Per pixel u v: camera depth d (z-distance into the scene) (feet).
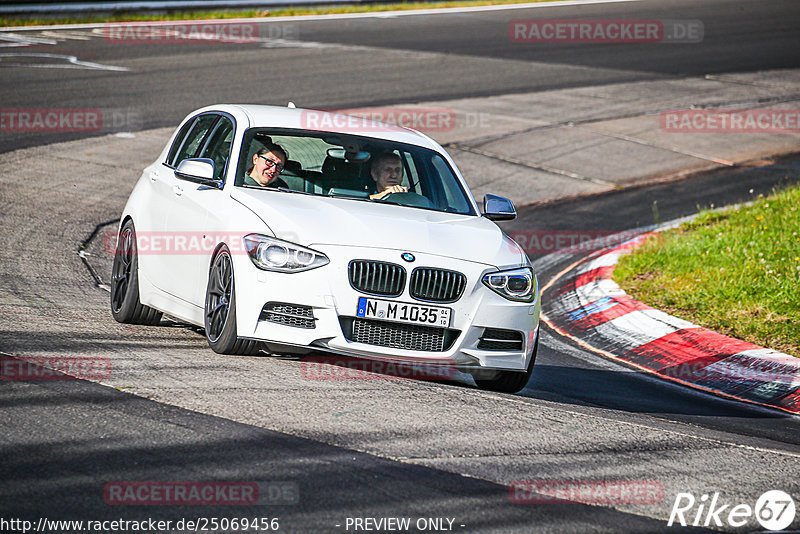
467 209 91.40
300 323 75.82
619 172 219.41
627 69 340.59
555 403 81.00
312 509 49.37
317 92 261.24
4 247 123.44
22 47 296.92
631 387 95.25
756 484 61.98
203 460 54.80
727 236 150.41
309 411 65.98
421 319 76.48
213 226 81.76
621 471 61.41
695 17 472.03
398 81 288.71
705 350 108.68
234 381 71.61
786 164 234.58
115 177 173.27
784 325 114.73
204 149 93.97
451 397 75.72
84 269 119.85
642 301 126.93
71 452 54.34
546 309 130.31
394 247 77.20
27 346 77.15
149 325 94.99
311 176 87.30
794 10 504.43
